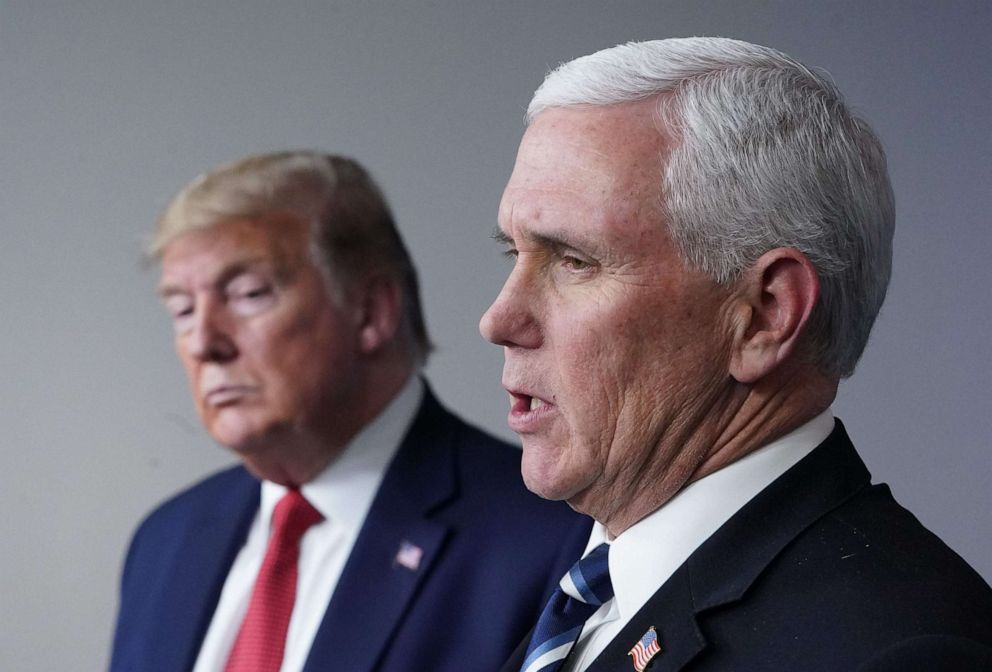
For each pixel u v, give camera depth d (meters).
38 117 4.74
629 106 1.62
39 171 4.74
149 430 4.70
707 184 1.58
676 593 1.59
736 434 1.64
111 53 4.70
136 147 4.68
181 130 4.64
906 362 3.62
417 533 2.73
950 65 3.55
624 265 1.60
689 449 1.64
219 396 2.83
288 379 2.81
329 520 2.86
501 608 2.60
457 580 2.67
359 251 2.90
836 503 1.61
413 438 2.89
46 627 4.68
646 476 1.65
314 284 2.85
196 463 4.69
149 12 4.68
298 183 2.90
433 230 4.39
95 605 4.68
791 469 1.63
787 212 1.59
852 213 1.62
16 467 4.72
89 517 4.70
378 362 2.90
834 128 1.63
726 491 1.64
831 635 1.46
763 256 1.59
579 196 1.61
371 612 2.66
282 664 2.78
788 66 1.66
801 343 1.62
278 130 4.55
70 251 4.73
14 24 4.75
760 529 1.60
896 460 3.63
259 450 2.84
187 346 2.88
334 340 2.84
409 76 4.43
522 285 1.66
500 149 4.34
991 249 3.54
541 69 4.27
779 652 1.48
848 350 1.66
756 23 3.81
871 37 3.63
